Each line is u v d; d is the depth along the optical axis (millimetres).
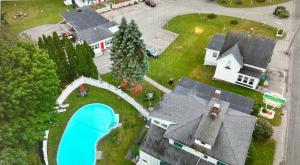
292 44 69500
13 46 42094
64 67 55344
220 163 38188
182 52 67375
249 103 49406
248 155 43094
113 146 46500
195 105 41625
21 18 80375
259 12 81688
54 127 49125
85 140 47500
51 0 88812
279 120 51719
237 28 75250
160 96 55719
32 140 38844
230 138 37719
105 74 61500
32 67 40344
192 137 38812
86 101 54000
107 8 82875
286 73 61594
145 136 43031
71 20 73562
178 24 77188
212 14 79125
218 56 58531
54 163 43938
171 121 40781
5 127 35375
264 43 56438
